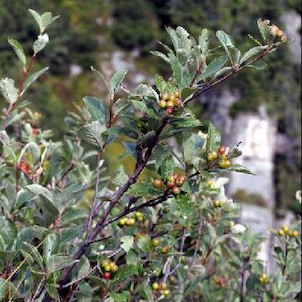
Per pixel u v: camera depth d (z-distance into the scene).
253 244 2.02
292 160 9.92
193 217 1.80
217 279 2.10
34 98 10.23
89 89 11.70
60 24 11.84
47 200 1.43
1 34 10.49
